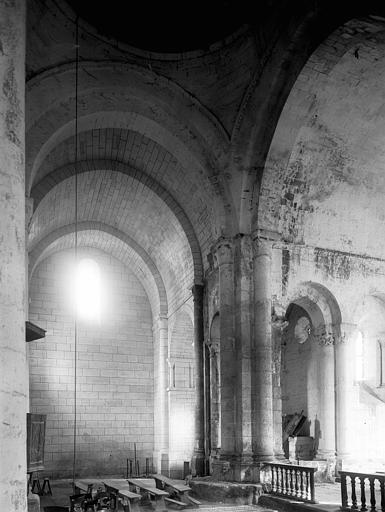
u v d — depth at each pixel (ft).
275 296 57.98
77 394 87.20
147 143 67.56
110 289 92.38
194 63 57.00
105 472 86.02
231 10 56.13
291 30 50.26
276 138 54.65
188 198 69.82
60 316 88.48
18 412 14.38
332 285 61.82
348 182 61.05
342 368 61.62
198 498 51.34
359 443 66.49
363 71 51.42
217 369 67.36
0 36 15.75
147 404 90.58
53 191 68.95
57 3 49.90
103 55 53.42
